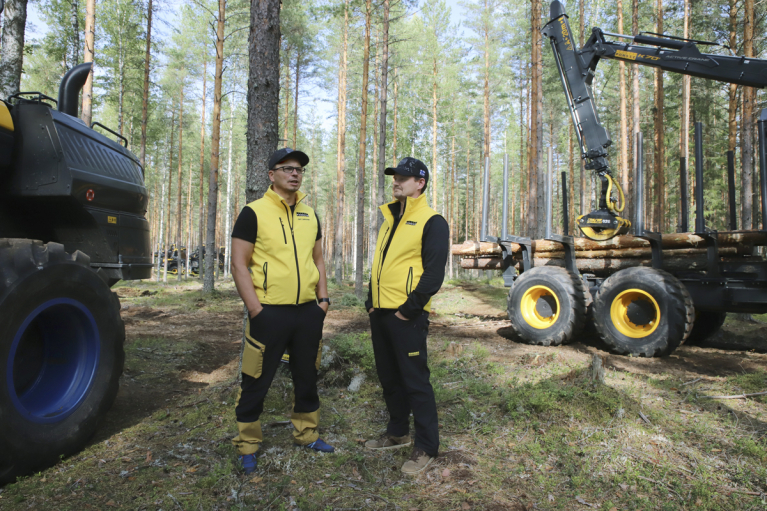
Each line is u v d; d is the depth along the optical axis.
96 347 2.75
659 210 15.20
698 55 5.40
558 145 27.56
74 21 11.88
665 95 20.11
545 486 2.34
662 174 15.16
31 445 2.32
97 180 3.22
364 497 2.22
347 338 4.63
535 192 13.54
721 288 5.27
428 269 2.46
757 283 5.07
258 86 3.87
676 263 5.75
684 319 5.05
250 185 3.88
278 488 2.28
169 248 29.33
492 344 5.84
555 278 5.91
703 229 5.21
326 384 3.86
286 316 2.51
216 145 12.68
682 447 2.78
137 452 2.66
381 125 12.16
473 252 7.67
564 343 5.96
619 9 14.98
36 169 2.94
